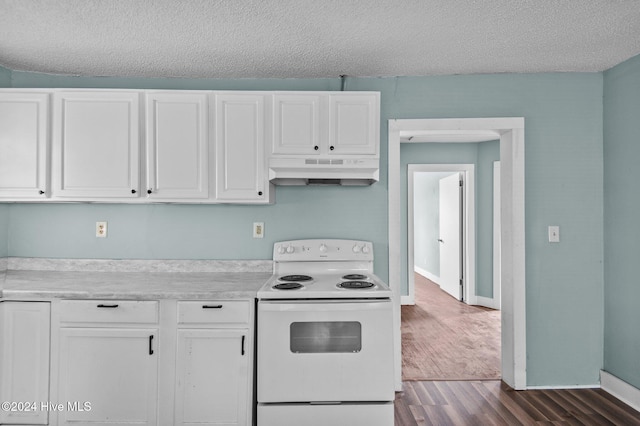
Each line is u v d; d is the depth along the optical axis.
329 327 2.00
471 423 2.28
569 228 2.72
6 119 2.34
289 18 1.97
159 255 2.71
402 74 2.73
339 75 2.73
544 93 2.72
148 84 2.74
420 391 2.69
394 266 2.74
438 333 3.96
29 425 2.08
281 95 2.39
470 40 2.22
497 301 4.92
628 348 2.50
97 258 2.70
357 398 1.98
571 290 2.72
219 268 2.71
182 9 1.89
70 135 2.36
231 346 2.06
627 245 2.51
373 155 2.40
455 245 5.46
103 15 1.95
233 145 2.38
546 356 2.72
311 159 2.36
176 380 2.06
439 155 5.15
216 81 2.76
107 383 2.07
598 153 2.72
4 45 2.28
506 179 2.79
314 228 2.74
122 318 2.07
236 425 2.05
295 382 1.97
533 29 2.09
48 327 2.07
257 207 2.73
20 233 2.70
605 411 2.39
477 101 2.74
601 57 2.47
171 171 2.37
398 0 1.81
